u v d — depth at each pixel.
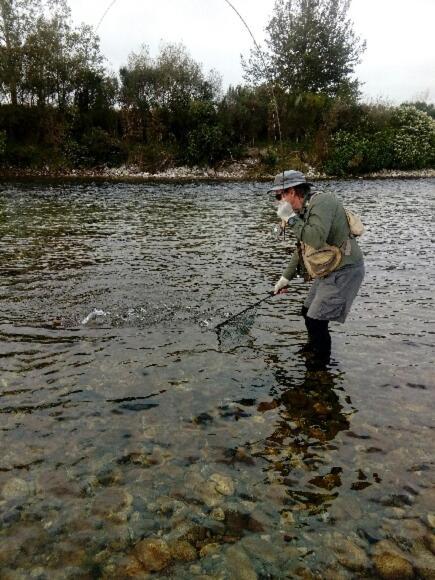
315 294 4.93
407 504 2.84
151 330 5.37
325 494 2.91
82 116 31.19
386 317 5.92
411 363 4.68
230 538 2.58
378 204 17.67
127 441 3.38
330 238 4.36
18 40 29.56
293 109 33.22
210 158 31.33
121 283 7.09
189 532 2.62
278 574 2.38
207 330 5.41
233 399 3.98
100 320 5.61
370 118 35.22
